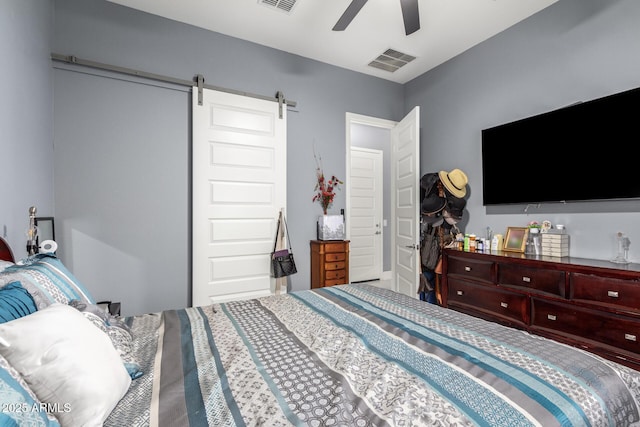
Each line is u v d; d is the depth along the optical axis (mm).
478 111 3211
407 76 3979
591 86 2350
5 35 1579
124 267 2631
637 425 869
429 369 957
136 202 2678
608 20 2256
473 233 3270
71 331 767
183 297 2869
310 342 1199
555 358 1010
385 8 2633
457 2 2564
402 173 3736
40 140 2107
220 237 2971
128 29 2643
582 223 2395
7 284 920
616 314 1832
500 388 833
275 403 797
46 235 2135
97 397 689
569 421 733
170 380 928
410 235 3518
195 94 2857
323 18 2795
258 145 3150
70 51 2438
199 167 2877
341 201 3711
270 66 3275
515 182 2756
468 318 1438
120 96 2617
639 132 2006
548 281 2158
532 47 2734
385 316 1468
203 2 2586
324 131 3604
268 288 3199
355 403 804
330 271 3316
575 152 2330
